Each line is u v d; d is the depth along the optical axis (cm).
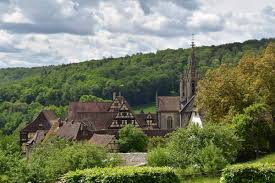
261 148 6338
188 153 4584
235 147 5144
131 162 5466
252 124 6138
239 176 3272
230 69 8169
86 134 10288
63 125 11256
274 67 7356
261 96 7244
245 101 7162
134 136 9412
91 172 3269
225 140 4981
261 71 7256
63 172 4634
